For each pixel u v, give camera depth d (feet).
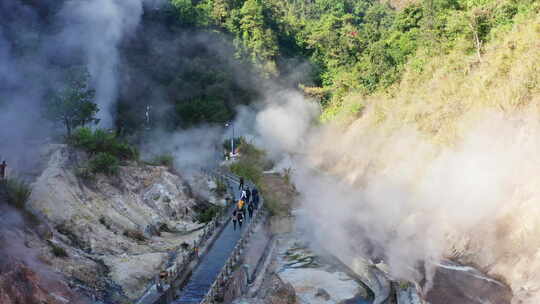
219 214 114.42
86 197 94.07
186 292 73.36
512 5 162.50
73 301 62.59
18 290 55.42
